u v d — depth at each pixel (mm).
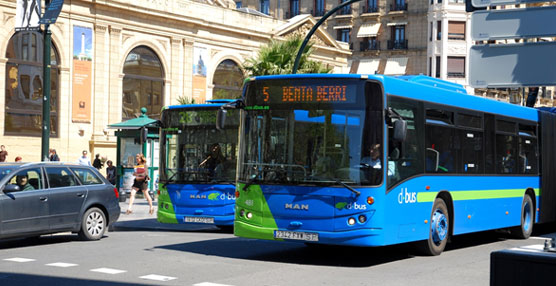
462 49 63250
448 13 63000
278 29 47500
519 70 8680
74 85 35875
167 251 13219
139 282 9594
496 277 4805
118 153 29969
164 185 17438
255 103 12055
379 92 11305
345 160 11281
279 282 9734
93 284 9430
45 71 19281
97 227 15539
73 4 35688
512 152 16469
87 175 15633
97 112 36844
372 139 11234
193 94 42125
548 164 18516
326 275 10477
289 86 11766
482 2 8836
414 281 10039
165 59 40500
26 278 9930
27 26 19656
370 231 11094
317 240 11289
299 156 11562
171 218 17266
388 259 12578
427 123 12758
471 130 14500
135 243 14758
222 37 43906
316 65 32656
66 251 13227
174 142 17594
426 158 12664
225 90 44562
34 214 14172
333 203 11234
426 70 65938
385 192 11250
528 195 17281
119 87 37906
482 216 14867
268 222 11688
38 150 34469
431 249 12969
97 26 36781
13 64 33438
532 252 4742
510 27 8727
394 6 67812
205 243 14742
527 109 17500
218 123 12203
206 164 17188
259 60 32469
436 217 13016
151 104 40000
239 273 10492
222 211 16922
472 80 8938
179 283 9523
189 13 41750
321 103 11523
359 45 69688
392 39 68000
